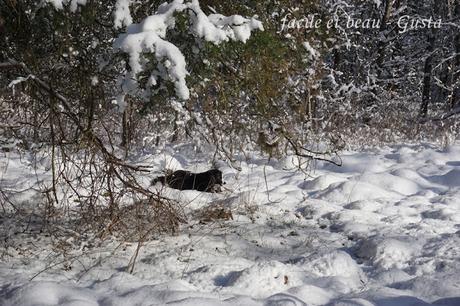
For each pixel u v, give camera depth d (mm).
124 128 5223
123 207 5188
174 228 5508
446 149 11383
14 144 5535
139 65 3779
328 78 12773
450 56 16016
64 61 4719
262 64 4680
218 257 5023
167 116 5914
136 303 3744
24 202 6320
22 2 4328
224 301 3779
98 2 4305
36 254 4918
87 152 4734
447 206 7059
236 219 6410
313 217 6695
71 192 6086
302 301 3900
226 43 4062
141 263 4719
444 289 4230
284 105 5945
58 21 4039
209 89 5293
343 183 7801
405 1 16656
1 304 3715
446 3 17453
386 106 14969
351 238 5840
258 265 4395
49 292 3850
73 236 5277
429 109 19156
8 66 4336
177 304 3607
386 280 4590
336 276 4617
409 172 8906
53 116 4684
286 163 9422
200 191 7566
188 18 4000
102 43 4555
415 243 5344
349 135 12547
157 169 8078
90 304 3695
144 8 4852
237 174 8633
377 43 16484
